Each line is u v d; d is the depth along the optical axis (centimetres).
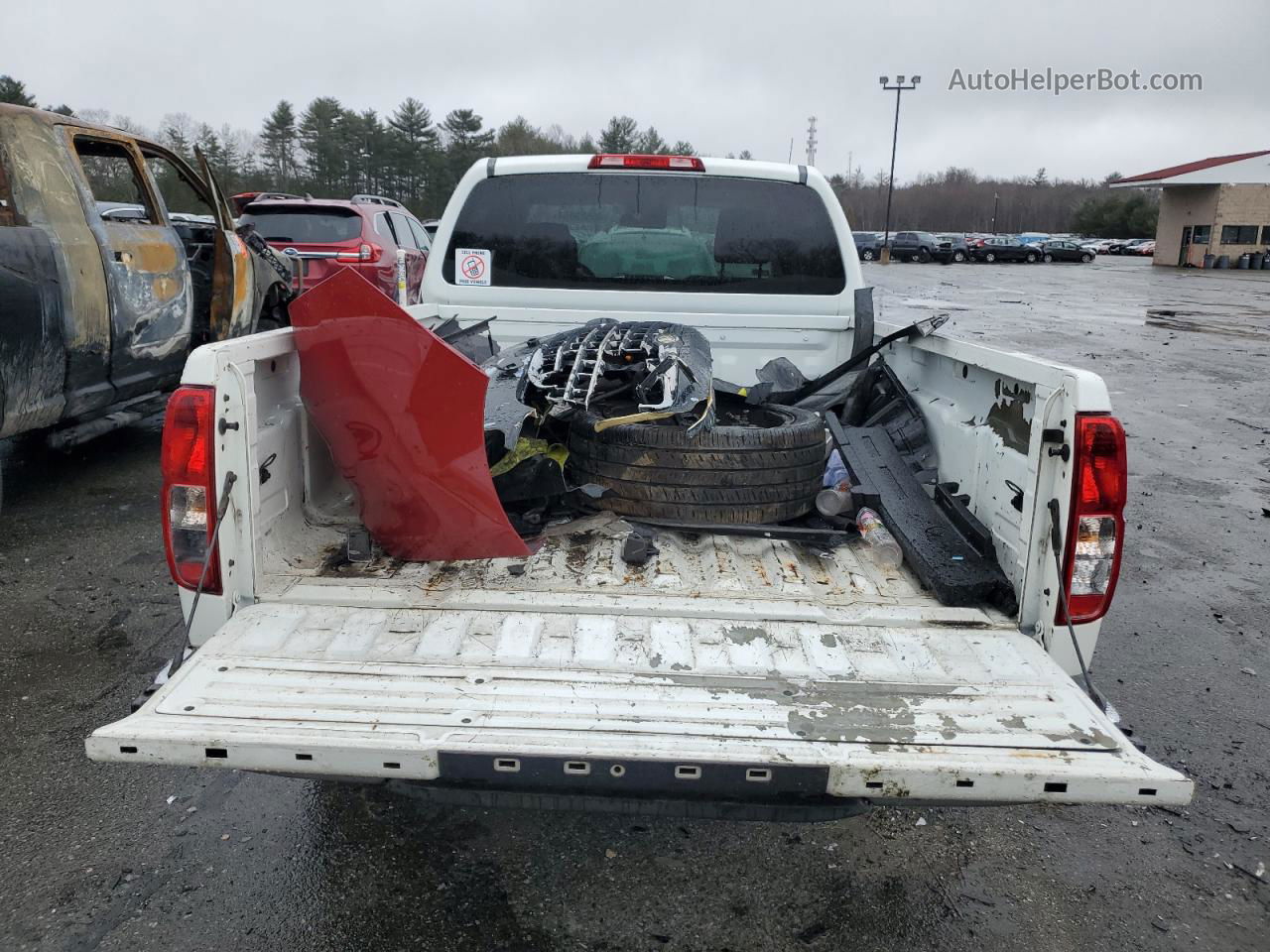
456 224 409
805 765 195
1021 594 249
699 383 319
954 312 2202
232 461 244
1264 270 4634
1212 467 800
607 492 304
